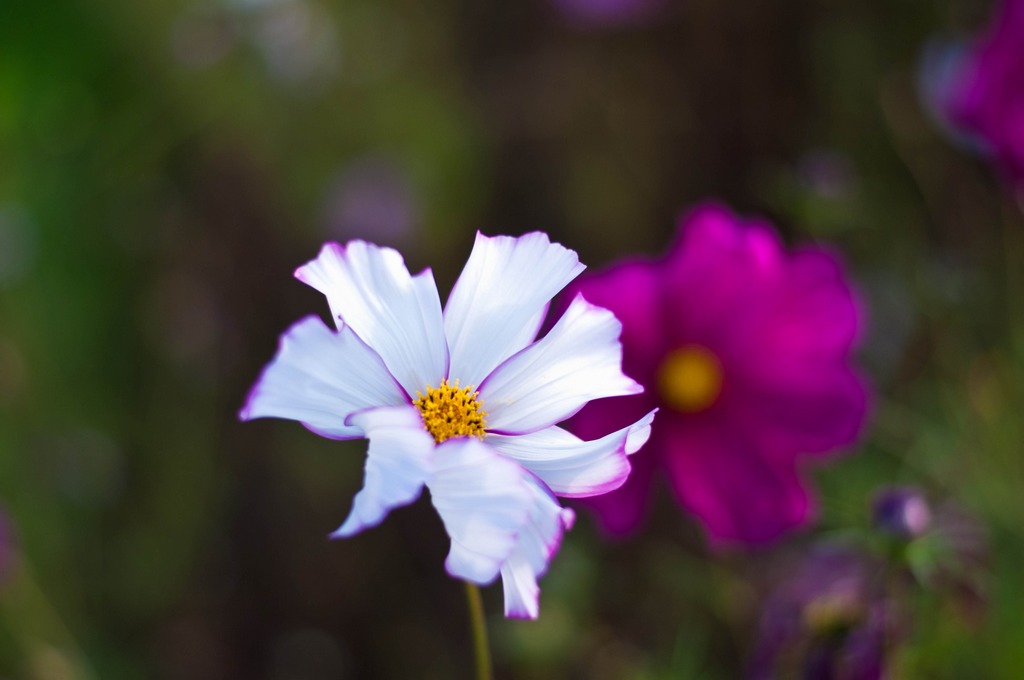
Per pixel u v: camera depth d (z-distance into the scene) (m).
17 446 0.80
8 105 0.83
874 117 0.76
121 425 0.82
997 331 0.71
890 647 0.54
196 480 0.81
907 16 0.76
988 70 0.61
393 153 0.86
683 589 0.67
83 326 0.83
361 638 0.77
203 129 0.85
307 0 0.88
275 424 0.80
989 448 0.65
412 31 0.88
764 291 0.58
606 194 0.81
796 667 0.54
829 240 0.74
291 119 0.87
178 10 0.85
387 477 0.43
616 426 0.57
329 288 0.46
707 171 0.79
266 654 0.78
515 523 0.43
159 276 0.84
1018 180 0.61
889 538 0.54
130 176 0.85
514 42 0.85
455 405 0.46
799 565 0.59
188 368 0.83
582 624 0.66
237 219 0.84
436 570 0.77
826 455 0.58
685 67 0.80
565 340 0.47
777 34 0.78
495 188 0.84
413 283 0.47
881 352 0.71
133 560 0.79
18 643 0.71
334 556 0.78
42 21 0.83
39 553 0.77
